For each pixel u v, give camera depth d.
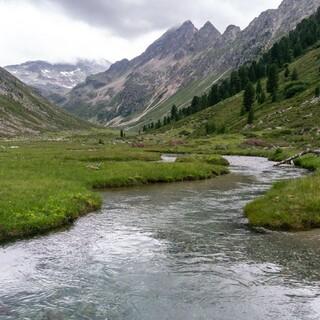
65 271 18.12
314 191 29.98
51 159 62.62
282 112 163.38
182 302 15.03
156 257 19.94
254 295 15.56
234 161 79.69
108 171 49.16
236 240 22.80
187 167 54.19
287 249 21.09
